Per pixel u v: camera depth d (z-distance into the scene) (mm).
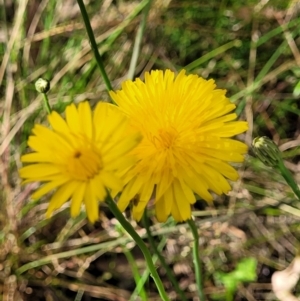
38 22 200
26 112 175
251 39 189
